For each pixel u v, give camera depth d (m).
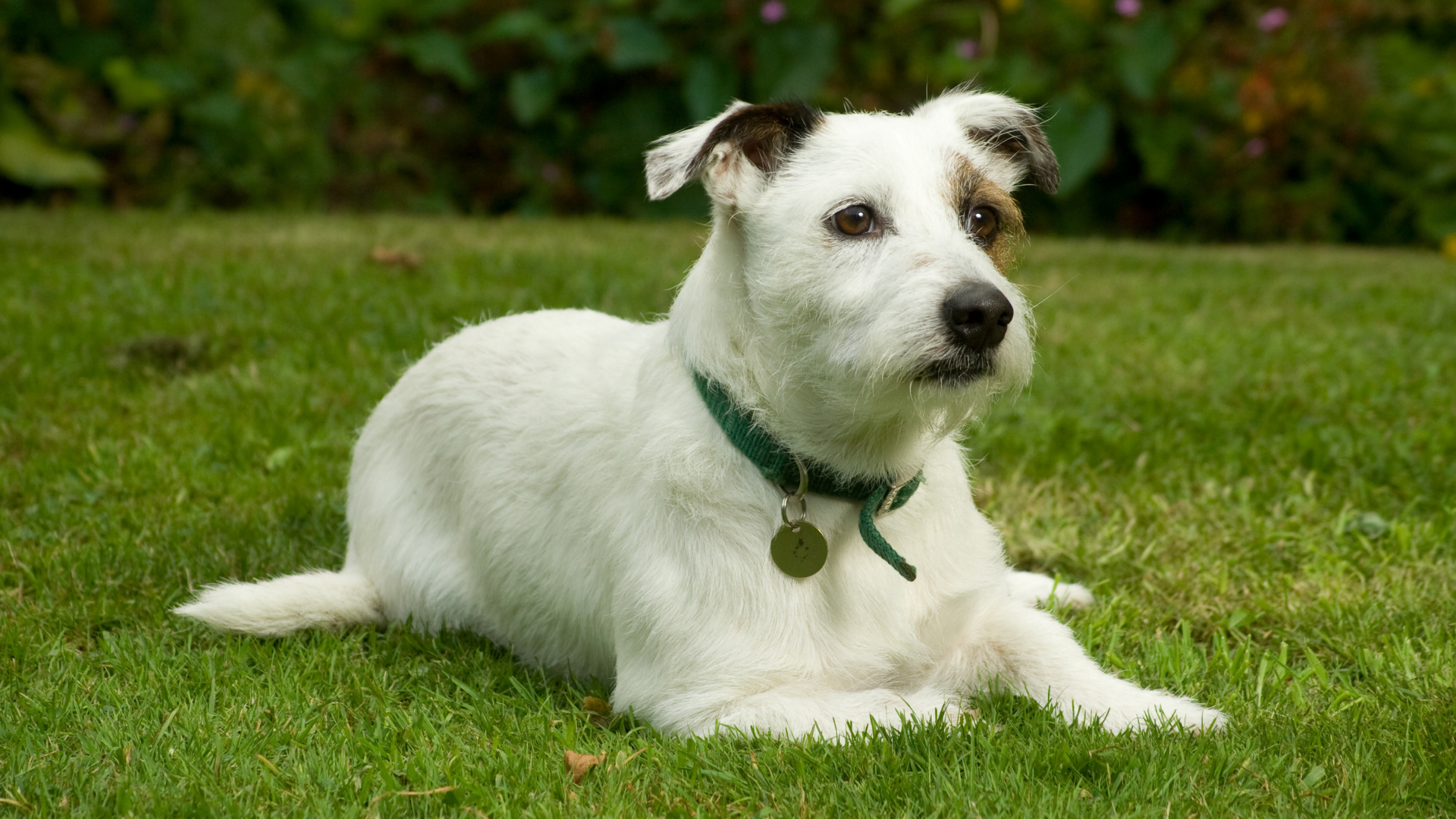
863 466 3.12
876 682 3.21
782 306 3.09
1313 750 2.79
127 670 3.36
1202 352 6.94
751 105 3.30
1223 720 2.97
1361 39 13.73
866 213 3.11
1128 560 4.20
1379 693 3.15
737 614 3.04
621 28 13.02
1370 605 3.70
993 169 3.63
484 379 3.89
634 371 3.47
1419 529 4.23
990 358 2.95
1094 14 12.63
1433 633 3.51
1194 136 12.95
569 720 3.17
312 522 4.68
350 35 13.78
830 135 3.27
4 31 12.16
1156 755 2.71
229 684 3.28
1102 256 11.01
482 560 3.77
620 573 3.20
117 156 12.57
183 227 10.68
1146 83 12.35
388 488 4.07
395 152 13.57
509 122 14.11
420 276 8.45
